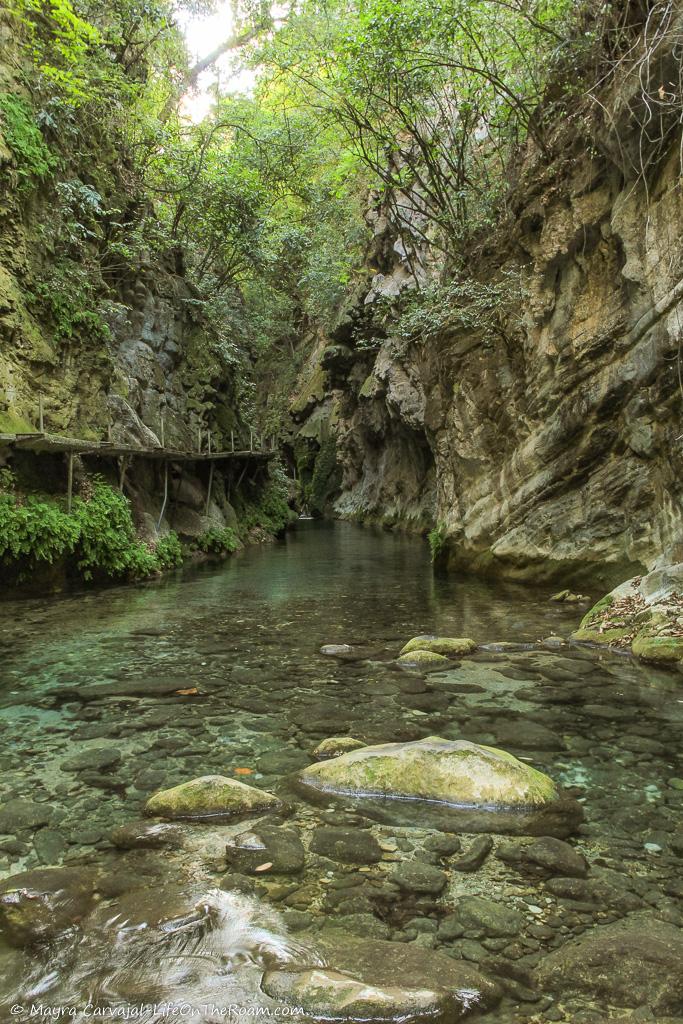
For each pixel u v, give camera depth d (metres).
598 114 8.70
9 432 9.62
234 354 22.14
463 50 11.69
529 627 7.66
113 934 2.22
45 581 10.43
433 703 4.85
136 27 15.08
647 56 6.90
